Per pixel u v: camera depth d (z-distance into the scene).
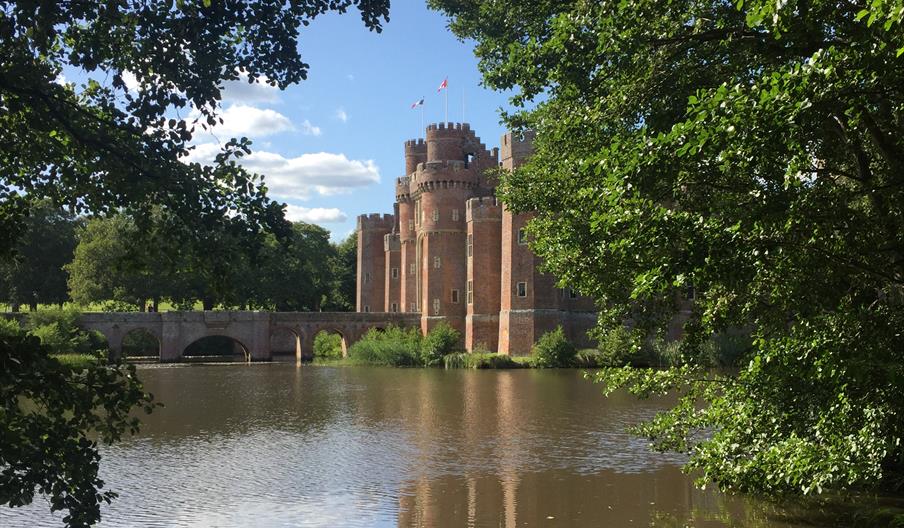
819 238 11.07
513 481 20.20
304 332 80.31
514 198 21.58
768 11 8.82
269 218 8.60
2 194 8.62
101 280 81.75
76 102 8.65
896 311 12.09
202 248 8.48
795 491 16.77
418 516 16.91
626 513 16.97
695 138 9.65
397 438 27.06
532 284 69.44
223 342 93.44
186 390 45.25
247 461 22.94
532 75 16.50
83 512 7.23
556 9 18.50
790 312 14.49
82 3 7.64
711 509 16.97
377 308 98.44
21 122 8.34
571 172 18.30
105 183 8.57
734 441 16.59
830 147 12.52
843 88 9.06
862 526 14.95
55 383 7.00
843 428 13.73
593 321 72.31
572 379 51.91
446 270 80.25
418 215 85.94
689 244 10.55
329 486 19.70
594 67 15.20
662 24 13.35
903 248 11.26
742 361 16.56
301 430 29.11
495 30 21.36
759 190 10.95
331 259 113.56
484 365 63.72
